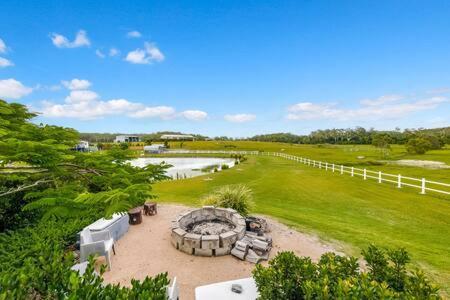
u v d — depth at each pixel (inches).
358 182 647.1
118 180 128.6
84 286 86.4
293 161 1413.6
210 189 604.1
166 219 354.9
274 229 308.7
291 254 133.2
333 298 98.8
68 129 161.8
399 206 413.7
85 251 211.5
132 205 113.7
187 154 2501.2
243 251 238.7
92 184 144.5
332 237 283.9
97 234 240.2
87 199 99.3
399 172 862.5
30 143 103.7
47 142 121.2
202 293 150.4
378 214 375.6
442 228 311.4
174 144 4003.4
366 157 1610.5
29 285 90.2
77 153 136.2
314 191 551.5
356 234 292.5
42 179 145.5
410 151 1620.3
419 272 114.3
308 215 375.9
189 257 241.1
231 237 248.2
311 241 273.4
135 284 92.0
